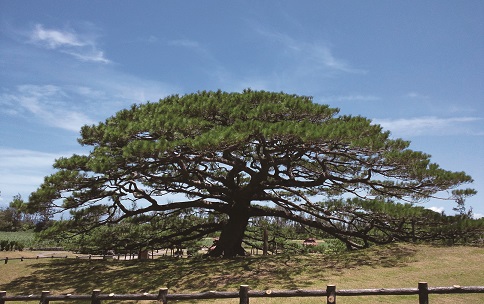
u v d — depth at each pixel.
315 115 16.64
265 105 15.65
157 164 16.36
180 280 14.51
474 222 18.27
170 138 15.53
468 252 16.16
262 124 14.72
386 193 19.91
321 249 27.33
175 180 19.25
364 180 18.77
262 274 14.48
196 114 16.98
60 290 14.69
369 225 21.64
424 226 20.52
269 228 27.94
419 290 8.23
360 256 16.86
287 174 19.84
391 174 17.42
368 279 12.70
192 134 15.73
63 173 14.86
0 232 60.72
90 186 15.92
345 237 23.48
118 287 14.34
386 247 18.36
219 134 14.18
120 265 19.69
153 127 15.05
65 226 19.17
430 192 18.62
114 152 15.73
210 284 13.45
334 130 14.61
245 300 8.17
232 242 21.25
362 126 16.48
